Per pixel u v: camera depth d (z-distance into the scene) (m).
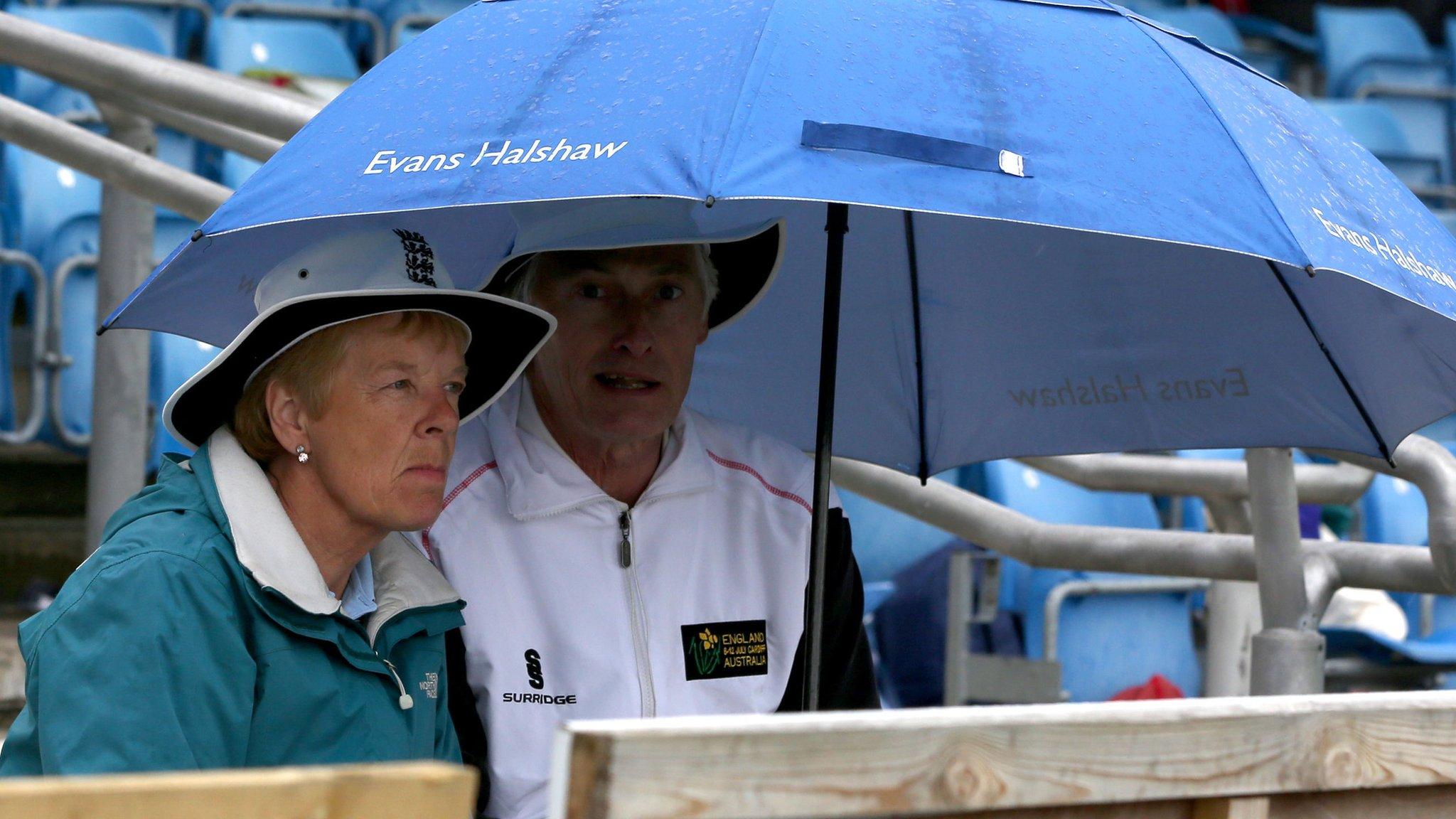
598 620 7.85
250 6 23.73
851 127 5.57
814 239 9.36
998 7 6.58
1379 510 18.34
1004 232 9.05
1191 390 9.18
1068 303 9.21
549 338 7.74
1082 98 6.08
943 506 11.08
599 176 5.42
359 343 6.45
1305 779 4.34
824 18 6.13
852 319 9.64
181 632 6.00
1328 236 5.99
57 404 15.73
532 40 6.45
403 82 6.55
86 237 16.86
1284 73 32.28
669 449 8.31
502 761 7.60
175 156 19.56
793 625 8.33
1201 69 6.62
